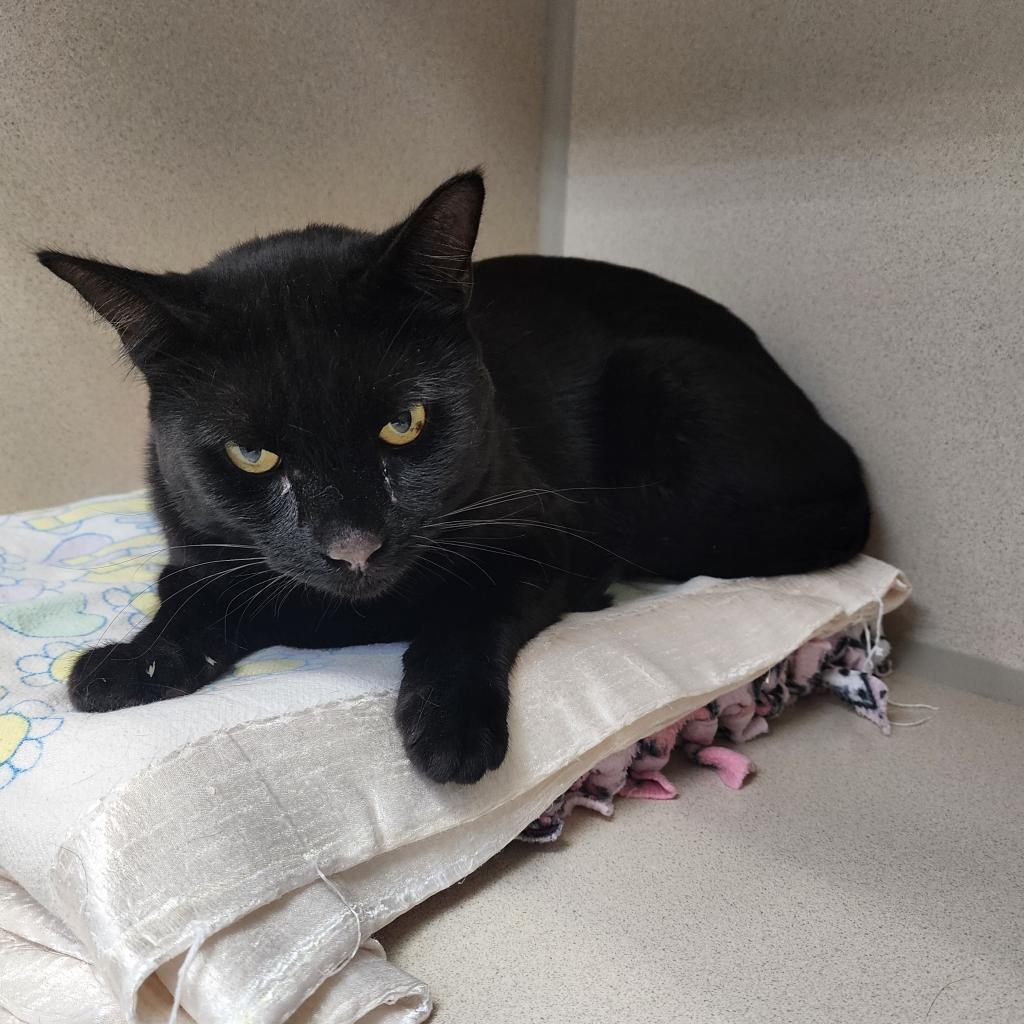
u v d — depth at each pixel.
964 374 0.43
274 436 0.29
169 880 0.25
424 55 0.54
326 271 0.31
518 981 0.27
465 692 0.29
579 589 0.41
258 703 0.29
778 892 0.31
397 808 0.28
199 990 0.23
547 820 0.33
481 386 0.33
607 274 0.48
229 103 0.49
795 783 0.37
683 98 0.52
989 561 0.44
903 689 0.46
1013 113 0.39
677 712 0.36
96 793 0.26
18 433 0.50
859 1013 0.26
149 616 0.39
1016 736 0.41
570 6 0.57
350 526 0.29
